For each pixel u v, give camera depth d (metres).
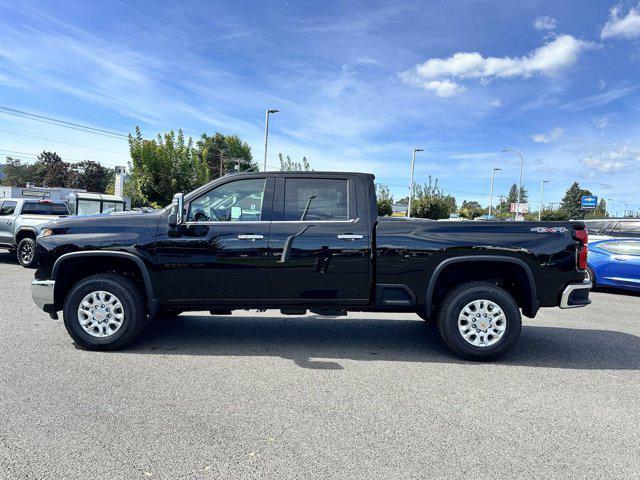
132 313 4.91
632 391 4.13
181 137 27.45
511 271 5.12
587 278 5.00
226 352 5.05
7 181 99.75
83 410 3.48
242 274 4.91
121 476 2.63
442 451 3.00
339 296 4.99
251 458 2.86
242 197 5.08
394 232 4.93
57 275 4.95
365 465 2.80
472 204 84.06
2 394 3.75
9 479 2.57
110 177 84.44
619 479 2.71
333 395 3.90
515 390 4.11
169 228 4.91
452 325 4.86
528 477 2.72
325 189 5.07
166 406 3.59
